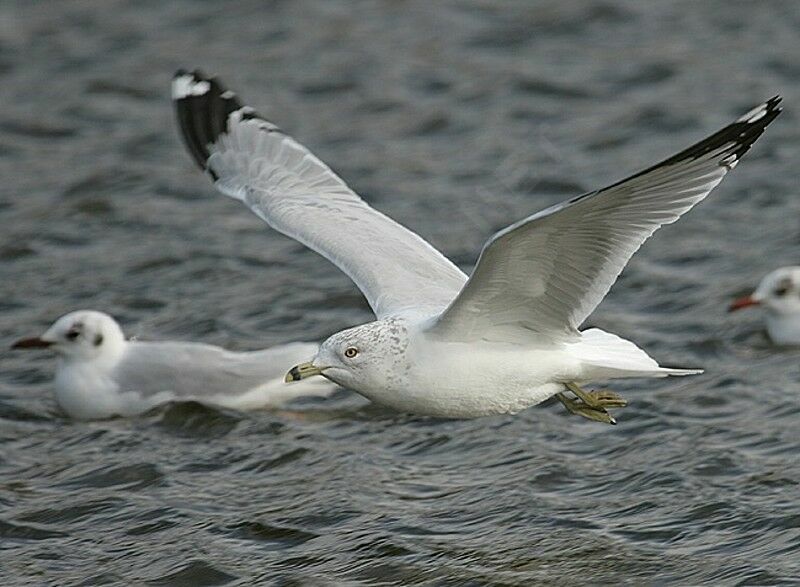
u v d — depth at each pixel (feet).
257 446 49.65
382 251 40.68
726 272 63.62
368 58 88.74
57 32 92.79
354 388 36.73
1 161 77.41
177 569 41.39
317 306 61.46
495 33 91.40
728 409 50.85
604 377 37.01
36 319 60.95
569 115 81.00
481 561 41.01
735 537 41.75
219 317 60.54
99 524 44.50
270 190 43.65
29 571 41.81
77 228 69.87
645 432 49.14
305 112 82.28
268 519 44.11
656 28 91.15
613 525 42.91
